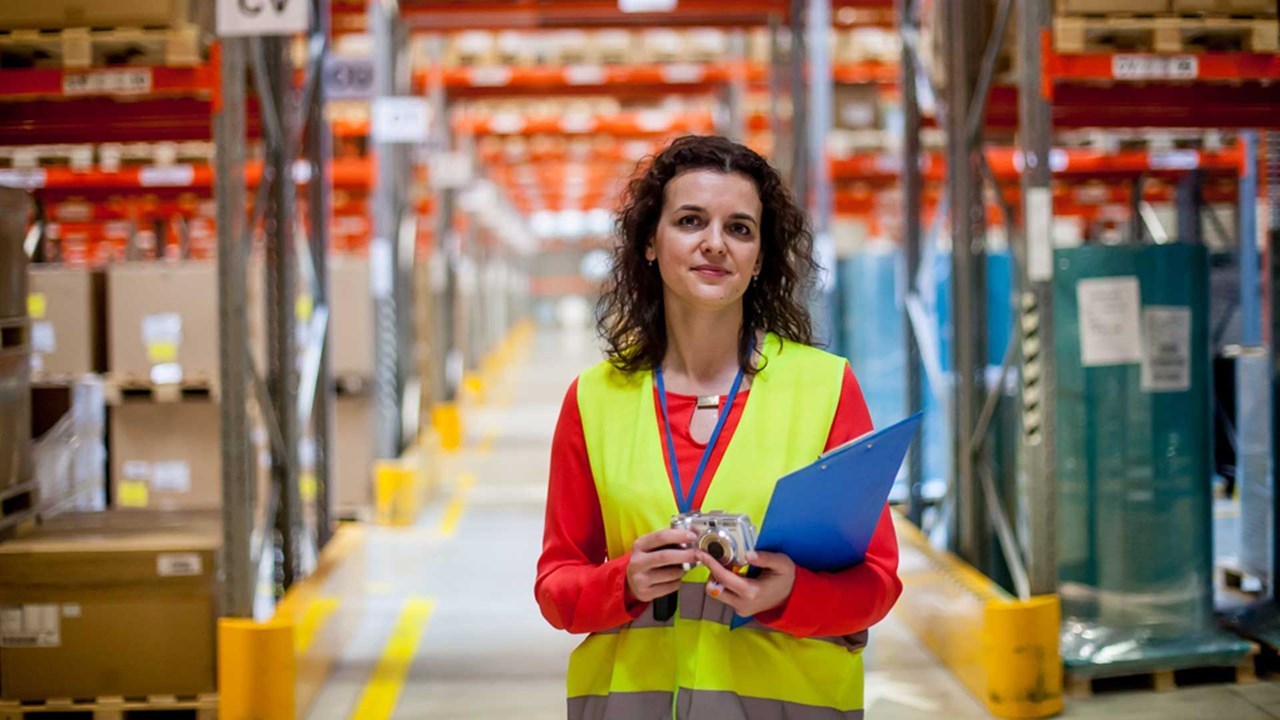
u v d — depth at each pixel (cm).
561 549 219
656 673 208
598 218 3812
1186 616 494
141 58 495
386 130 895
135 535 469
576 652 220
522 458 1319
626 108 1708
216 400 715
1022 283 477
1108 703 471
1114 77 486
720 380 217
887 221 1878
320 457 639
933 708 472
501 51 1398
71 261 1590
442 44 1385
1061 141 942
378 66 904
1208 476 504
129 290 703
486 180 2130
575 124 1647
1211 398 509
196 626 452
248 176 711
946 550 613
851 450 183
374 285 881
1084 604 495
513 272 3762
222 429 446
